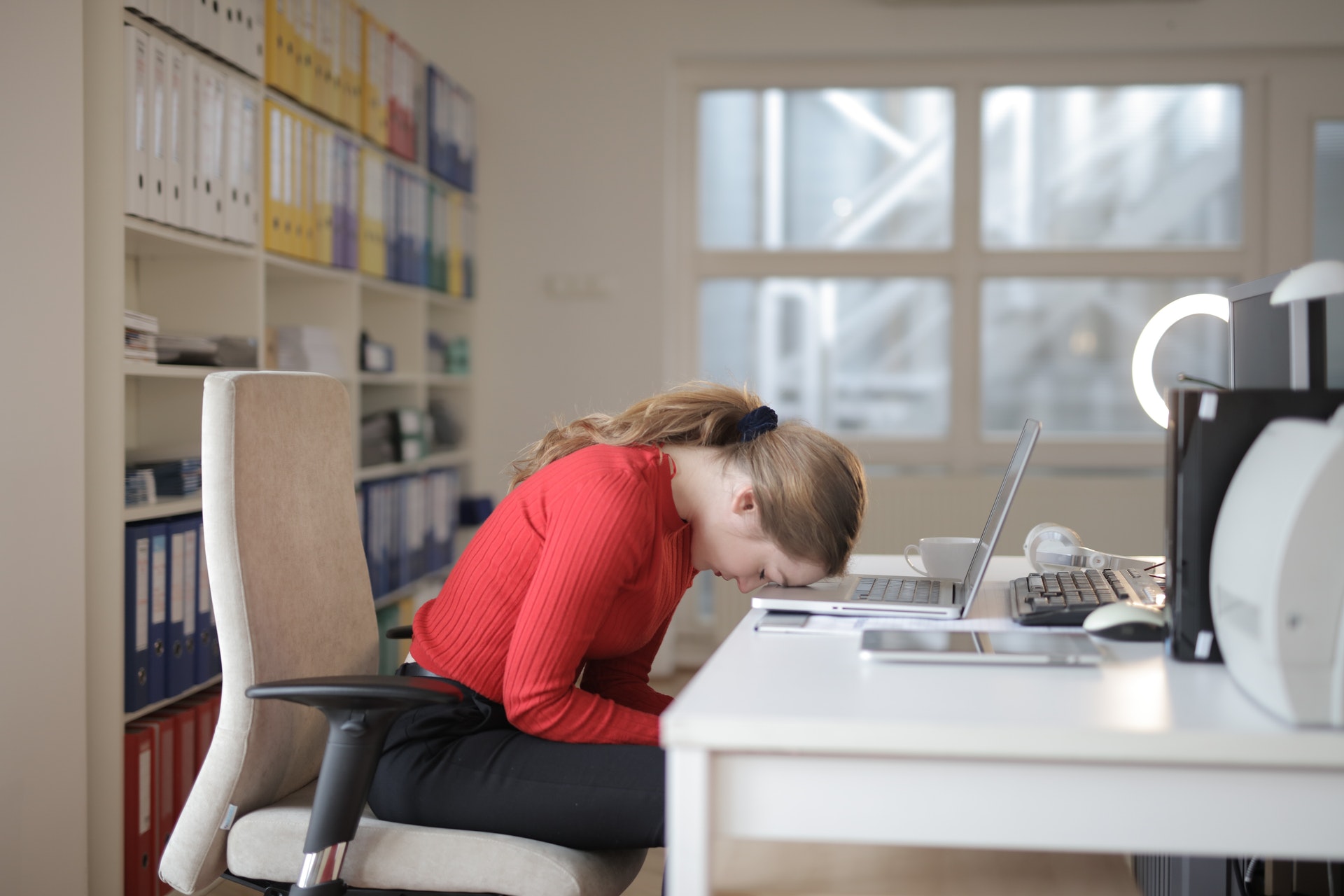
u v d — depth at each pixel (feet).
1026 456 4.05
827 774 2.69
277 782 4.07
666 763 3.79
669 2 13.05
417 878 3.72
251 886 3.90
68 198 6.11
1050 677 3.12
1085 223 13.44
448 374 12.55
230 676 3.87
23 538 6.13
